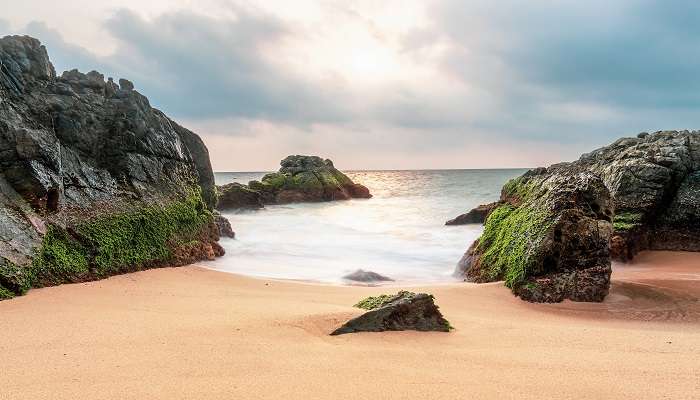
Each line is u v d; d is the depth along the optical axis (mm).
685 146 28250
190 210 22125
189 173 24406
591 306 15086
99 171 19109
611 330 11938
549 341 10539
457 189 88250
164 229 19766
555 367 8383
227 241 27391
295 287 16750
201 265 20828
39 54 19641
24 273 13375
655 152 28484
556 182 19719
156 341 9055
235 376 7289
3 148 15438
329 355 8586
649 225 26797
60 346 8664
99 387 6691
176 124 27812
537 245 16531
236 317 11188
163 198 20938
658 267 22516
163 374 7285
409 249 28016
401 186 100750
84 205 17219
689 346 10219
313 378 7324
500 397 6816
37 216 15203
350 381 7258
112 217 17719
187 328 10062
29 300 12453
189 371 7457
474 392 6980
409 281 20344
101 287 14523
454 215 46969
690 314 14141
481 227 36000
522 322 12945
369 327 10367
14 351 8336
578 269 16141
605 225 16688
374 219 43906
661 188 26422
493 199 65125
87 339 9117
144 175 20734
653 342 10578
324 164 77438
